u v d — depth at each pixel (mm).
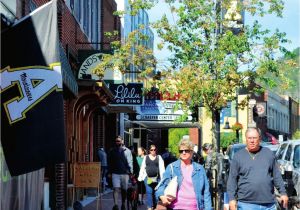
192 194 10359
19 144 11586
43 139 11625
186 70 24969
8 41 11844
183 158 10430
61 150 11664
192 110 25891
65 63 16438
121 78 32656
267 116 80625
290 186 17516
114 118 43406
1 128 11586
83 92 24234
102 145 38156
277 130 97562
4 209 13133
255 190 10992
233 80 25125
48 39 11898
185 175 10422
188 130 91688
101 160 32688
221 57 24578
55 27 11969
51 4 12008
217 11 25984
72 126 24016
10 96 11664
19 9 15375
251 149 11125
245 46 24875
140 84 33312
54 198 20609
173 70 25875
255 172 11023
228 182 11195
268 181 11016
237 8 25656
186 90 24891
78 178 20000
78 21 27781
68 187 21625
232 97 25391
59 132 11672
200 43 25297
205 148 25516
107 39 38844
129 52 26109
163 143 75875
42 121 11664
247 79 25359
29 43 11859
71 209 23016
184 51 25500
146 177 19875
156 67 26078
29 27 11906
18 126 11617
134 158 23422
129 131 57344
